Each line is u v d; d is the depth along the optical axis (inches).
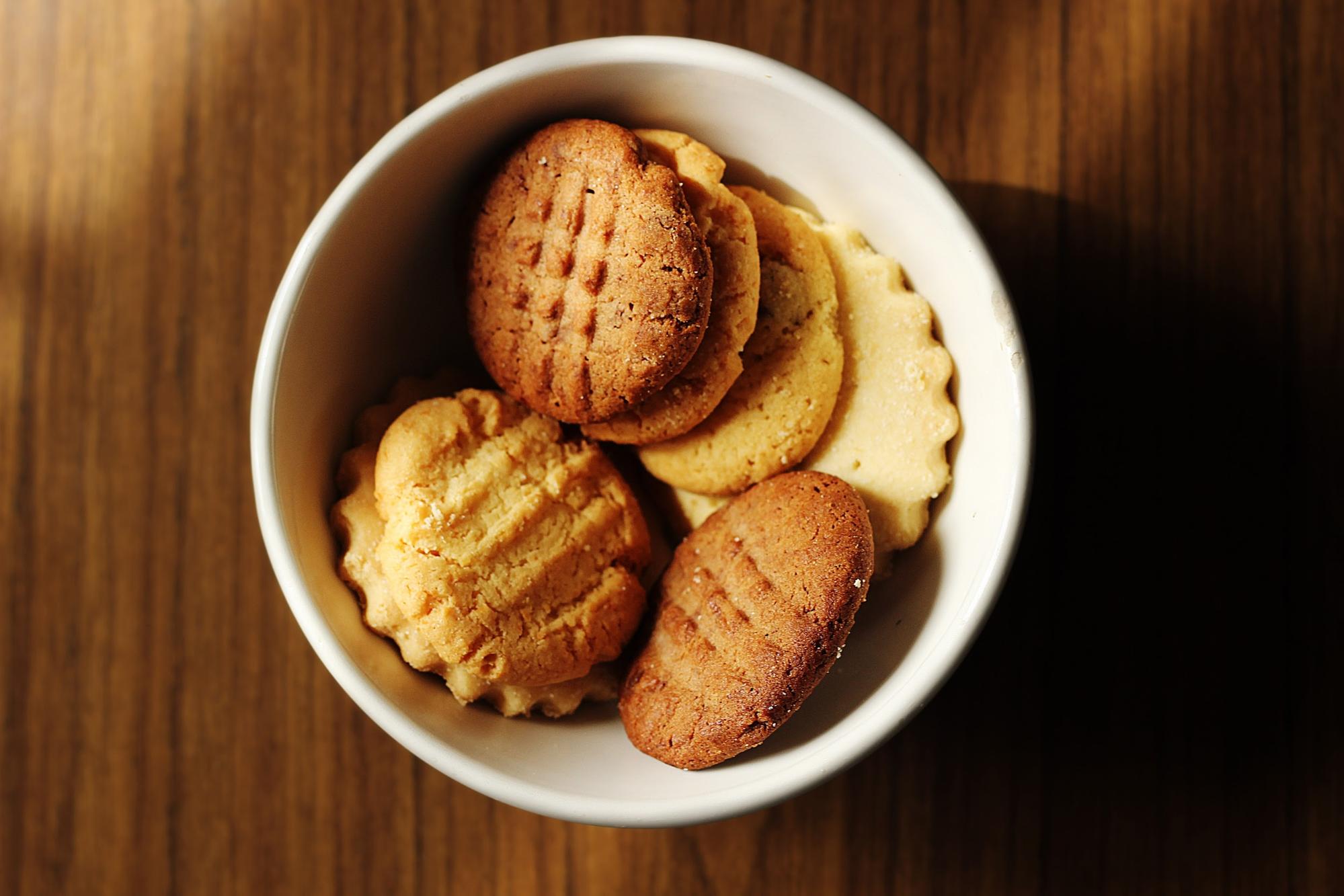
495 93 13.2
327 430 13.9
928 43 15.4
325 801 15.8
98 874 15.8
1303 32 15.4
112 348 15.8
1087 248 15.4
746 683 13.1
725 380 13.6
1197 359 15.4
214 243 15.8
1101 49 15.4
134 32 15.8
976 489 13.4
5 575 15.9
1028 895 15.5
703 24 15.5
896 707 12.8
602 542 13.9
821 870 15.7
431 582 13.2
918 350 13.9
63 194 15.8
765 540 13.5
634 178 13.3
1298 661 15.4
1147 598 15.4
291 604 13.1
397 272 14.1
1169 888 15.4
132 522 15.9
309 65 15.7
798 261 13.9
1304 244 15.3
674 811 12.9
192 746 15.9
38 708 15.9
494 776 13.0
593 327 13.5
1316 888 15.3
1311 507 15.4
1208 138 15.4
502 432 13.9
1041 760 15.5
